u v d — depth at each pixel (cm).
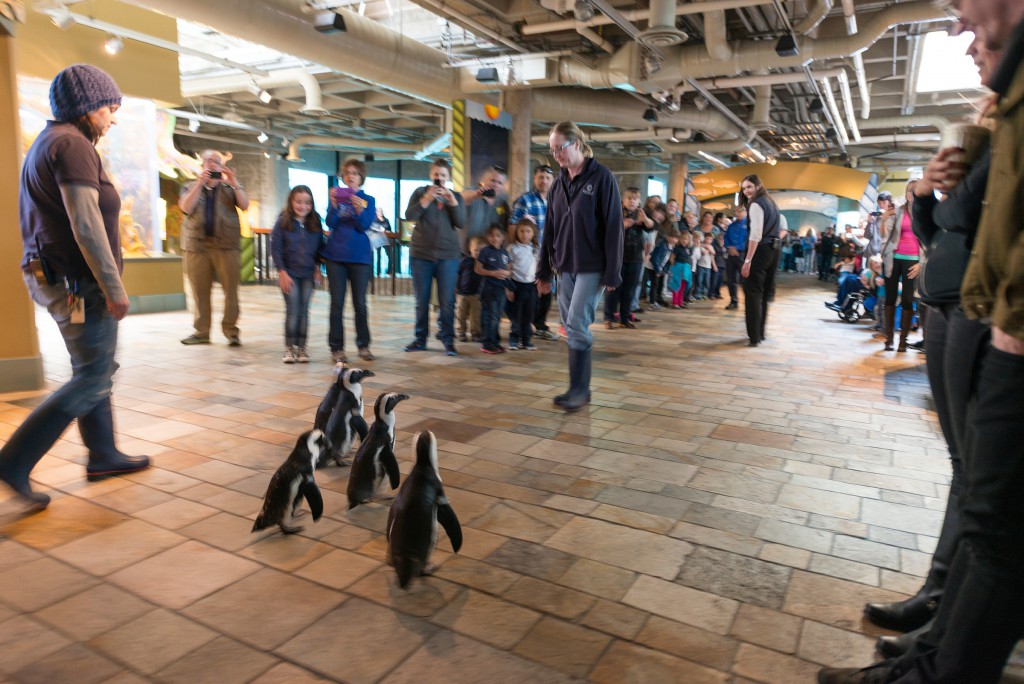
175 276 1002
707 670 191
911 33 1154
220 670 187
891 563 257
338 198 613
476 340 791
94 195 272
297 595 227
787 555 262
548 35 1130
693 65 1087
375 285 1543
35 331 492
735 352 742
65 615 213
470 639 203
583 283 459
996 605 138
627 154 2530
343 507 300
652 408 486
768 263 764
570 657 195
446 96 1190
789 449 396
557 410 473
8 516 283
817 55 1023
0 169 460
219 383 536
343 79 1477
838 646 203
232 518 286
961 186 172
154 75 963
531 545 267
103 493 310
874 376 614
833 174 2159
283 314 1014
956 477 205
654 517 296
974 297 146
